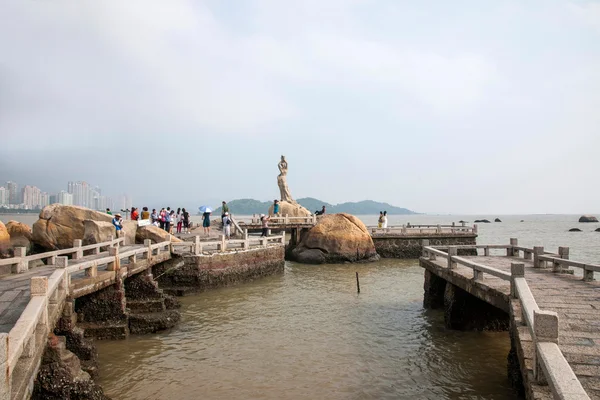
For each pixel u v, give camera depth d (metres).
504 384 12.02
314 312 20.52
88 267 14.65
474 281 14.59
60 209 28.12
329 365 13.74
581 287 13.60
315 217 45.50
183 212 43.66
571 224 165.50
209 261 25.59
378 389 11.96
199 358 14.33
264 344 15.77
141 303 18.41
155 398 11.48
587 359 7.87
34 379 8.66
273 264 31.66
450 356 14.30
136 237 30.19
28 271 16.92
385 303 22.48
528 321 8.46
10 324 9.98
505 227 140.50
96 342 15.76
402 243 43.97
